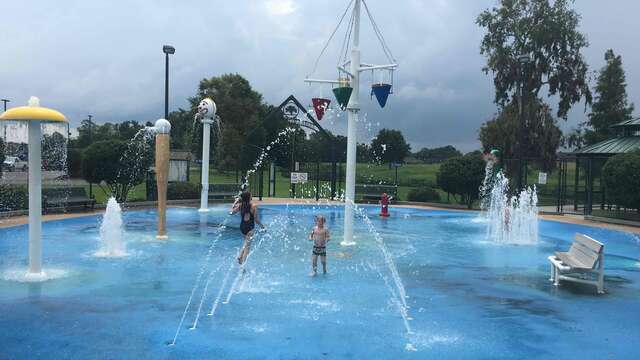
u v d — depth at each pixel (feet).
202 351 17.29
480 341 19.01
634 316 22.67
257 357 16.84
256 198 93.86
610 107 135.95
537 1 121.49
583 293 26.99
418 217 70.95
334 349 17.79
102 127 260.21
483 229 57.00
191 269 31.09
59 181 116.16
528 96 120.06
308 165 139.33
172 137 239.30
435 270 32.81
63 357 16.58
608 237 52.60
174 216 62.85
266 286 27.07
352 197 42.01
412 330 20.11
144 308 22.41
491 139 121.08
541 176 84.69
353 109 41.45
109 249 37.65
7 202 57.36
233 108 187.42
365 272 31.37
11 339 18.25
